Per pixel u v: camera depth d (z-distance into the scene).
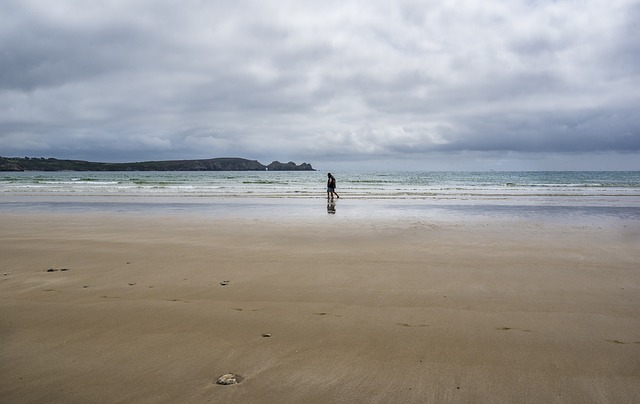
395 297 5.57
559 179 68.38
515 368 3.55
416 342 4.10
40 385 3.28
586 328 4.45
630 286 6.07
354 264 7.54
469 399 3.08
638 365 3.60
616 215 16.20
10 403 3.02
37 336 4.27
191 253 8.58
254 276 6.70
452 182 55.91
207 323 4.63
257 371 3.53
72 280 6.47
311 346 4.02
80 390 3.21
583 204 21.53
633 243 9.76
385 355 3.82
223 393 3.16
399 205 20.95
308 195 28.83
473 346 4.00
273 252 8.68
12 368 3.57
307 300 5.46
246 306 5.22
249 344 4.07
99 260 7.93
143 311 5.02
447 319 4.73
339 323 4.63
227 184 50.00
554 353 3.84
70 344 4.07
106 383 3.31
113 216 15.91
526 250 8.88
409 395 3.14
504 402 3.04
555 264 7.52
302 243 9.80
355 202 22.95
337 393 3.18
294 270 7.10
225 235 11.05
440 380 3.36
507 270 7.07
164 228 12.49
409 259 7.97
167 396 3.12
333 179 23.38
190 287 6.07
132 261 7.83
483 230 12.05
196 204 21.50
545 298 5.51
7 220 14.63
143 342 4.11
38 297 5.58
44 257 8.20
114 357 3.78
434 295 5.66
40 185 44.84
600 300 5.41
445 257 8.15
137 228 12.48
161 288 6.01
